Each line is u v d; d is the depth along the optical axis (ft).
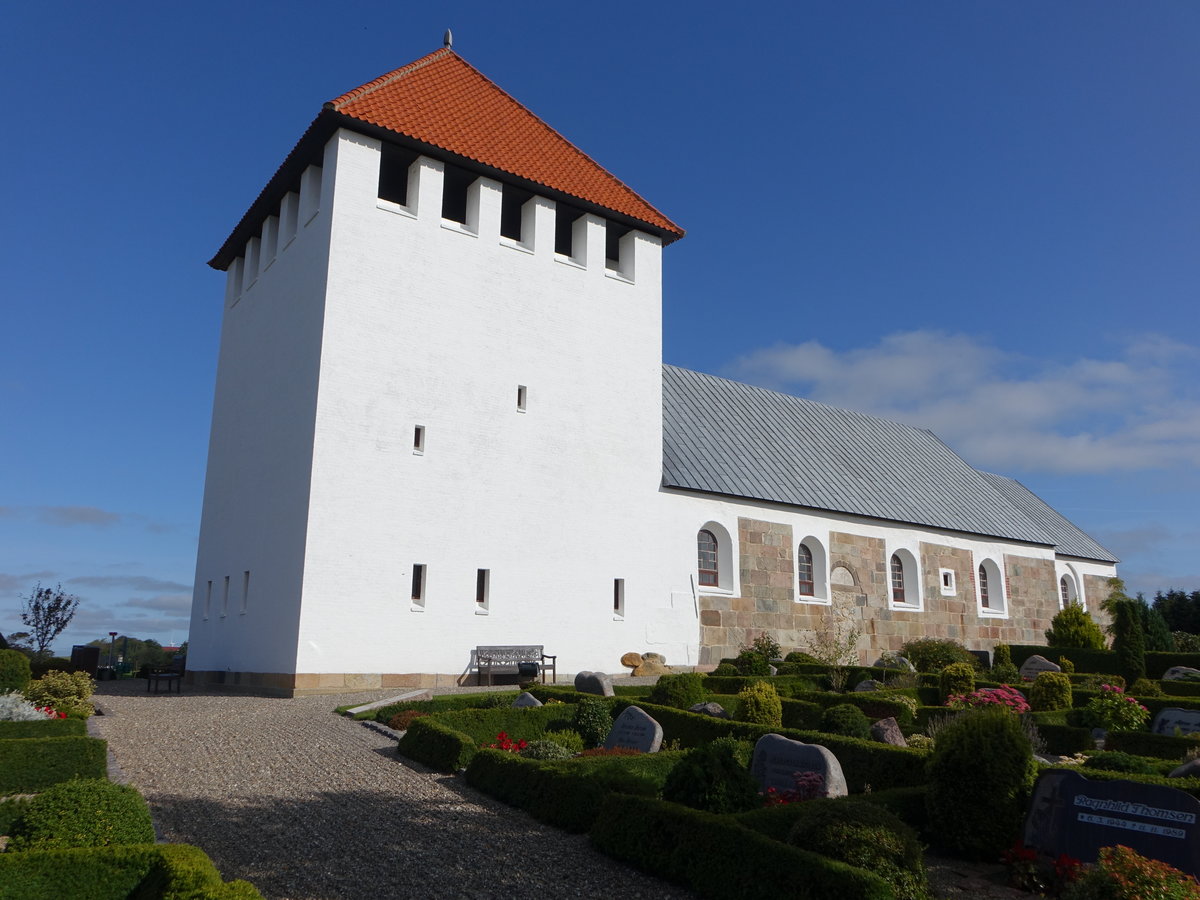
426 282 74.02
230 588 79.56
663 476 87.76
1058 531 138.51
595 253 86.28
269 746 42.22
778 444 109.60
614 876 24.97
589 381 83.15
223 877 24.04
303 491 66.64
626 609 81.87
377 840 27.71
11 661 49.26
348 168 71.41
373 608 66.90
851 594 101.91
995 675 82.17
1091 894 21.53
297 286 74.84
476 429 74.79
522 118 89.30
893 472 120.37
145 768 36.94
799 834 23.75
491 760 34.53
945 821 28.14
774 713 48.32
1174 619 174.40
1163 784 26.21
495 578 73.67
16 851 21.07
